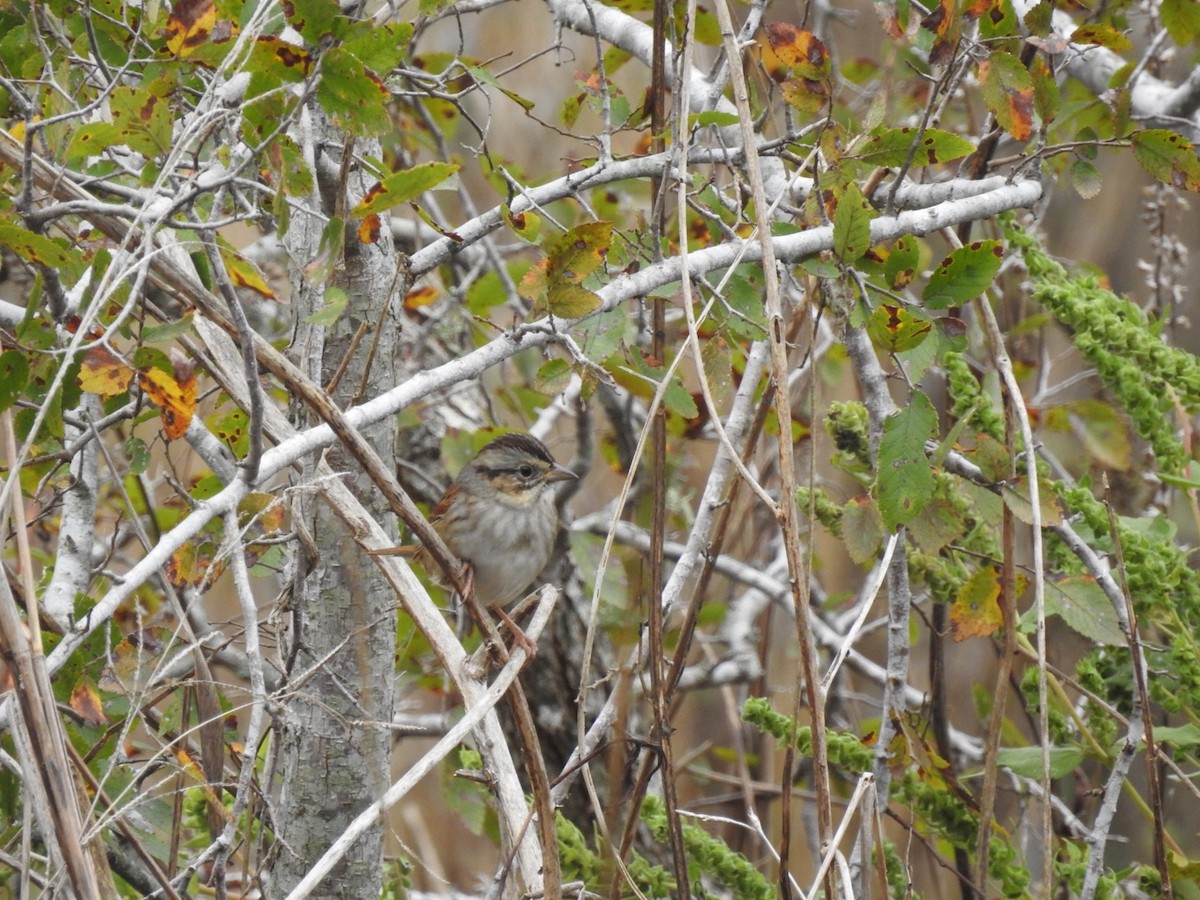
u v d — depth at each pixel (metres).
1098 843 8.10
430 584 10.84
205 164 7.36
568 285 6.82
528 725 6.32
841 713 13.36
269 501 8.04
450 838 14.55
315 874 5.74
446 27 19.56
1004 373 8.46
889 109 9.66
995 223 10.27
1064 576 9.12
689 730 14.74
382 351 8.48
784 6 13.01
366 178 8.52
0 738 6.85
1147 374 9.12
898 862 8.81
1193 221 16.42
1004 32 8.84
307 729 7.96
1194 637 8.90
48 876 6.07
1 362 6.36
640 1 10.59
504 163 11.85
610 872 7.28
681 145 7.16
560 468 10.90
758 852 12.22
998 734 7.98
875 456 8.73
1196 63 12.12
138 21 7.44
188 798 9.24
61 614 8.08
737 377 12.45
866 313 7.69
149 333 6.60
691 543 8.34
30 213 6.29
